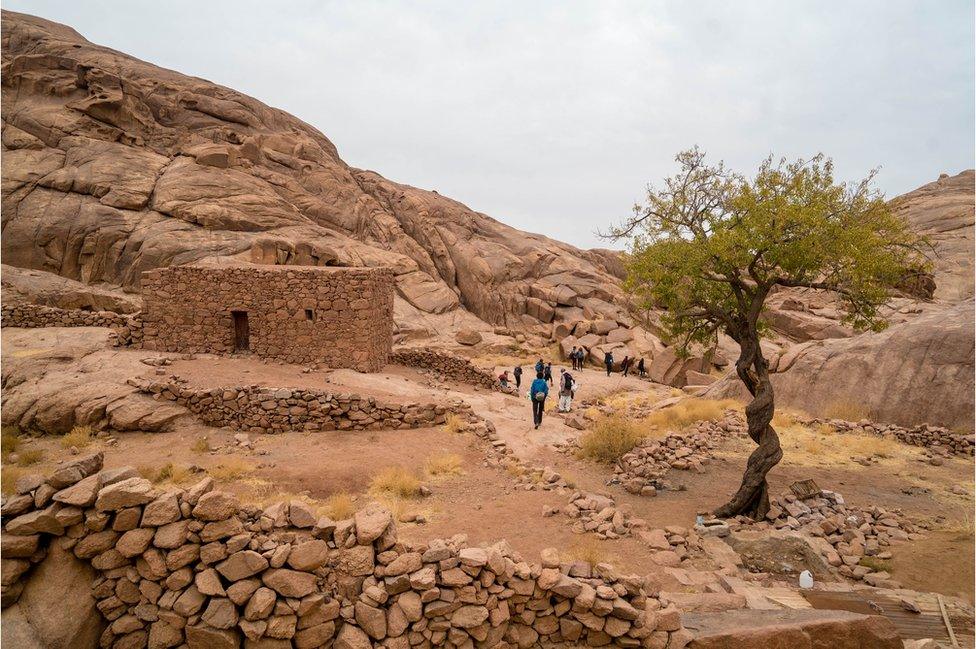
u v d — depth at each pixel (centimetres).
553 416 1794
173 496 432
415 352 2234
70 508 414
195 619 415
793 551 763
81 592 409
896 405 1599
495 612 470
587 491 1088
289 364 1805
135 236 2864
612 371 3391
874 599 638
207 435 1274
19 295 2472
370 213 4566
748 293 1100
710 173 1134
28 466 1052
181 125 4200
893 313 3023
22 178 2942
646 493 1079
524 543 774
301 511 475
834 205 1003
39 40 4162
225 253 2891
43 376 1464
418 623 445
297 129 5409
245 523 460
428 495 993
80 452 1140
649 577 553
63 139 3294
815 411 1783
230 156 3809
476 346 3641
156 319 1833
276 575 427
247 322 1931
